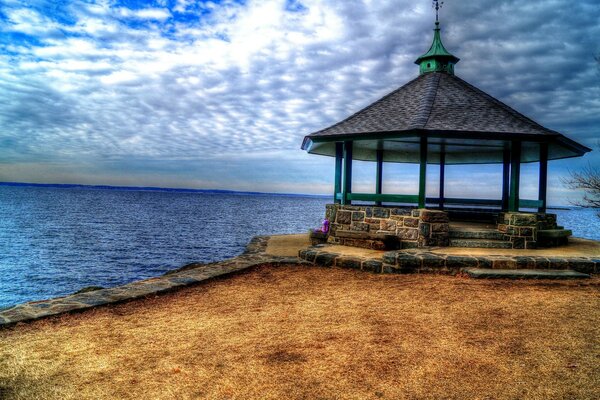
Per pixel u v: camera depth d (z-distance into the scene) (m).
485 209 13.91
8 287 18.45
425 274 7.60
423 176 9.59
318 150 13.50
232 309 5.57
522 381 3.34
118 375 3.51
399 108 11.05
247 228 44.62
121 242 32.44
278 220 58.41
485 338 4.31
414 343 4.20
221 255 26.92
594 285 6.62
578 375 3.43
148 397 3.13
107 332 4.64
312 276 7.59
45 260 24.59
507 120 10.09
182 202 138.75
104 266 23.00
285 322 4.97
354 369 3.60
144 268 22.62
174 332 4.64
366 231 10.23
